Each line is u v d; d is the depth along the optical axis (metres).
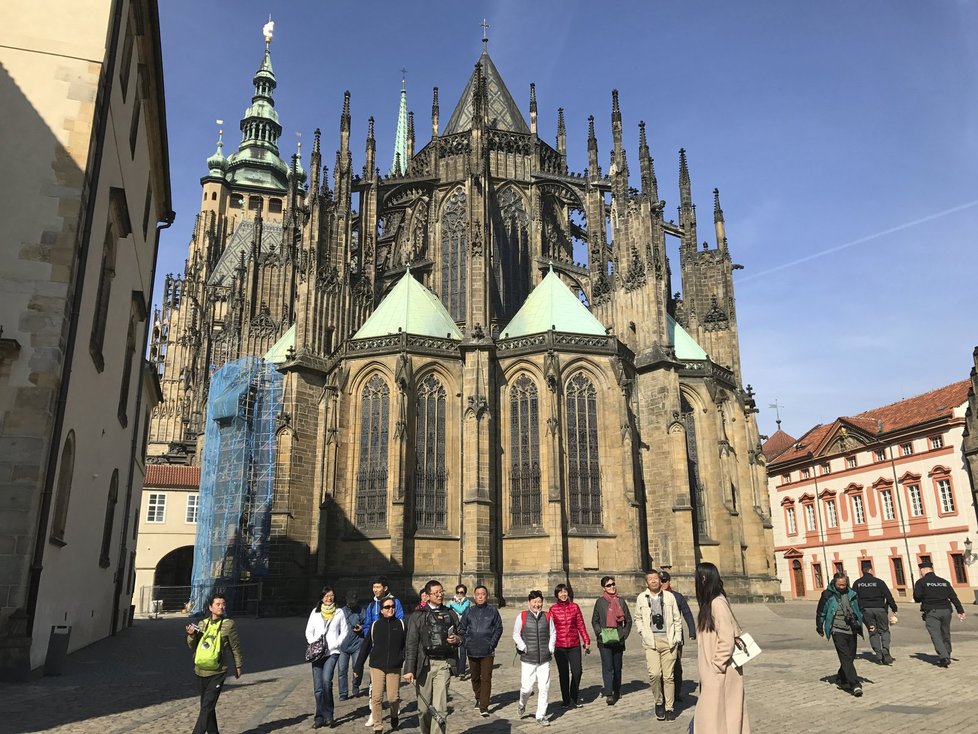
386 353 63.16
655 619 19.06
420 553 59.47
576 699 20.80
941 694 21.16
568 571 59.81
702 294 84.75
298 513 62.31
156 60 39.66
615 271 73.94
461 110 90.38
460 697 22.81
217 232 169.25
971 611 60.16
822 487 99.31
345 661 22.72
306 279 67.69
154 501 88.25
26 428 26.06
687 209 87.50
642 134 73.81
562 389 63.66
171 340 138.25
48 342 26.89
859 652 31.88
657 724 17.92
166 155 47.47
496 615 20.41
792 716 18.47
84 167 28.62
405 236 86.19
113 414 40.16
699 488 70.75
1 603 24.89
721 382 75.06
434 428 63.00
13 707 20.23
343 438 62.19
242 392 72.19
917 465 83.06
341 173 73.44
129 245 40.47
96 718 18.80
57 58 29.44
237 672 16.17
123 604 51.12
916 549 82.25
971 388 75.06
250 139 181.25
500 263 81.06
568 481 62.16
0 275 27.02
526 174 85.25
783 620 50.47
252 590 66.94
